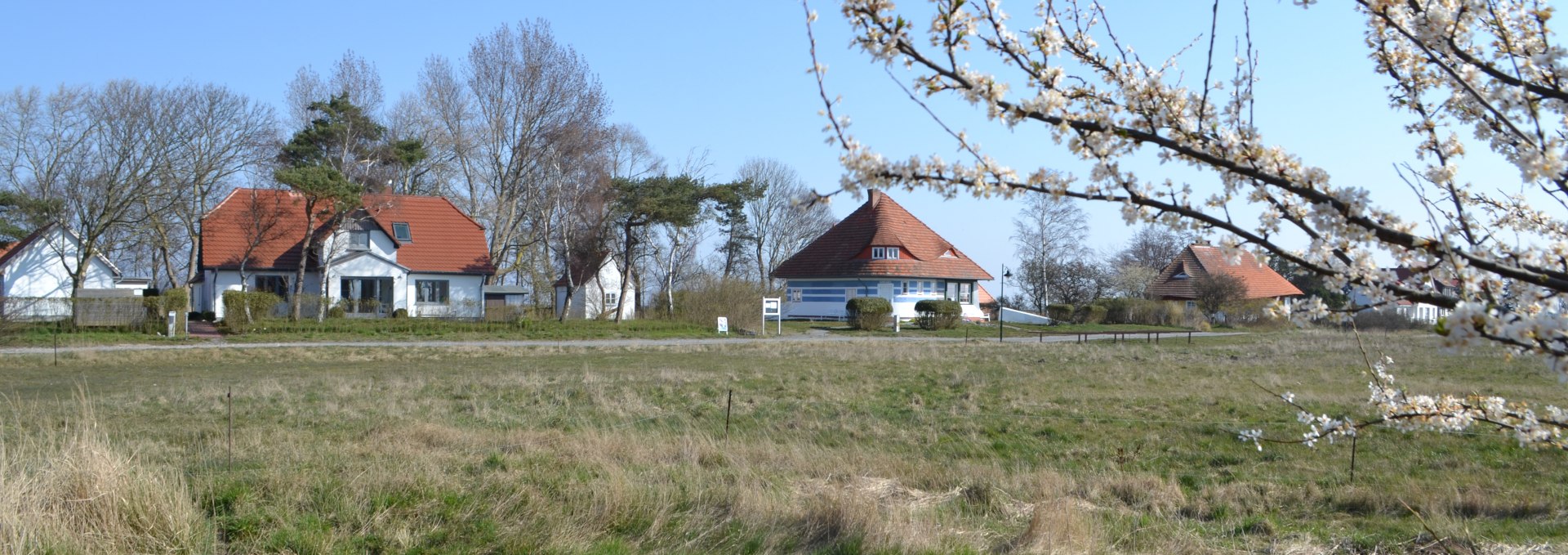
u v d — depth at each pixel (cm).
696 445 1187
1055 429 1448
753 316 4441
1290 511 942
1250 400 1734
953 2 274
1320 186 269
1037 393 1895
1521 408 347
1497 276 288
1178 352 3095
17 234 4759
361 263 4381
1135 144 291
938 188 285
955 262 5531
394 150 4603
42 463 784
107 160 4009
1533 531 830
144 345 3231
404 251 4678
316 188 3812
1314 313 290
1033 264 6806
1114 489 1022
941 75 286
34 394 1939
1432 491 1004
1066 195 288
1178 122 288
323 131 4338
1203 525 884
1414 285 280
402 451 1132
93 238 3997
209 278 4353
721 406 1711
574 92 4684
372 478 879
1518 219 367
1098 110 294
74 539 667
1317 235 281
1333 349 3008
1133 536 810
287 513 778
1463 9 279
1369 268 279
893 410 1656
